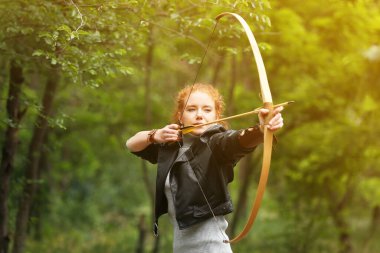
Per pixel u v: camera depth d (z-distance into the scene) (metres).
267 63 12.44
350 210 16.67
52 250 15.92
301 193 15.07
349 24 10.57
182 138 4.11
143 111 15.79
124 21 5.86
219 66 12.13
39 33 5.20
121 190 27.70
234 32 6.11
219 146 3.86
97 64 5.64
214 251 3.97
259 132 3.62
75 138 16.67
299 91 13.38
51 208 18.58
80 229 22.05
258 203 3.66
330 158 13.92
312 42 11.58
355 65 11.25
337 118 13.46
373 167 15.43
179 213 3.98
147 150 4.33
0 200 7.43
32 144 8.98
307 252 15.08
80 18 5.07
